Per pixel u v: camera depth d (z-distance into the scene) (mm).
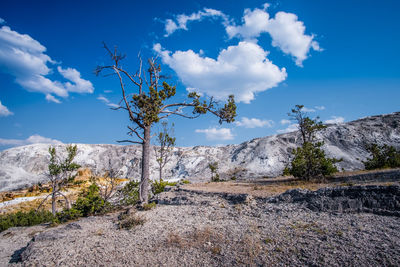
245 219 8023
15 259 7484
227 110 18734
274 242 5613
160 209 11789
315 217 7168
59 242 7762
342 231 5691
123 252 6375
